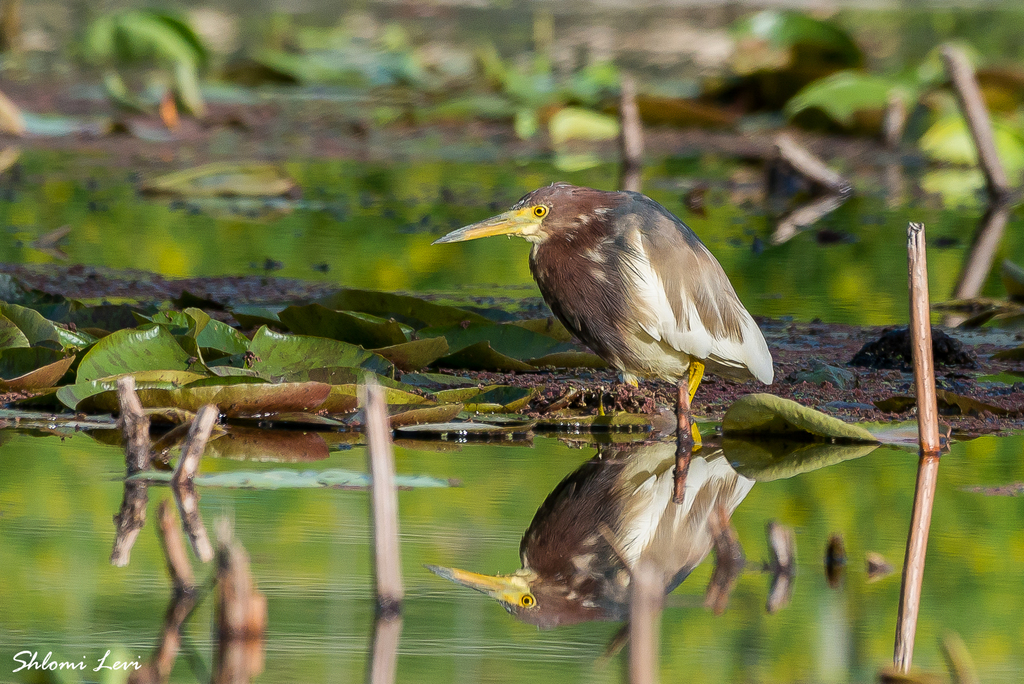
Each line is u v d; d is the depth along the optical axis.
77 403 10.08
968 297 16.70
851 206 24.14
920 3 52.69
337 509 8.06
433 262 18.44
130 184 24.38
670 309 10.45
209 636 6.22
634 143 27.48
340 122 32.72
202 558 7.18
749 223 22.11
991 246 20.33
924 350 9.79
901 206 24.27
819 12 49.72
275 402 9.99
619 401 10.80
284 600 6.62
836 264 18.91
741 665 6.07
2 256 17.28
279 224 20.98
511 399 10.77
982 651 6.27
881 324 14.98
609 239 10.54
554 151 30.02
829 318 15.30
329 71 37.72
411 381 11.23
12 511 7.87
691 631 6.47
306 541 7.46
